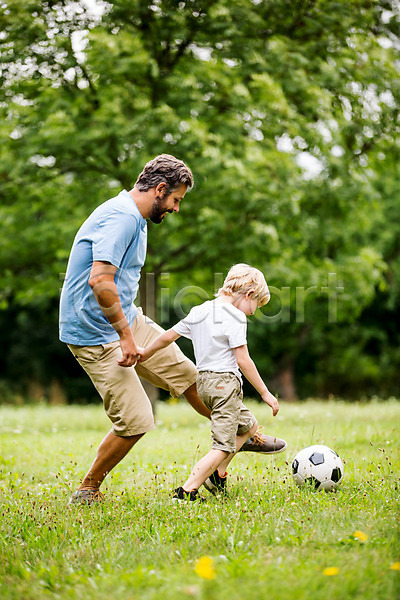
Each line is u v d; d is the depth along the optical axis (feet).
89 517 15.89
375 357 112.47
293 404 52.29
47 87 40.27
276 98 39.34
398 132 44.39
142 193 18.26
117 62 38.83
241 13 38.86
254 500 16.84
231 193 42.06
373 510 14.93
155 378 20.35
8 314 102.78
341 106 43.80
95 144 41.60
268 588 10.25
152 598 10.09
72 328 18.01
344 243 49.96
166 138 40.75
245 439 19.13
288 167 42.86
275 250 43.60
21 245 50.83
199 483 17.22
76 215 45.06
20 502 17.88
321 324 95.20
